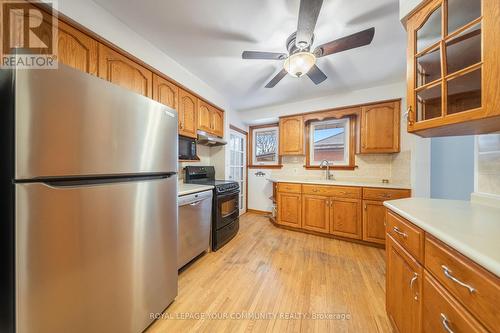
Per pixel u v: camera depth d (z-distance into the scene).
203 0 1.25
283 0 1.24
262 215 3.92
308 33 1.26
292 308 1.35
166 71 1.87
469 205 1.14
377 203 2.40
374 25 1.46
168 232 1.31
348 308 1.35
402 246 1.00
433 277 0.74
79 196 0.80
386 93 2.59
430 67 1.01
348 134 3.11
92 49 1.26
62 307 0.76
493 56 0.68
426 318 0.77
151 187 1.16
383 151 2.62
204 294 1.50
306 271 1.84
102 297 0.90
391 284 1.14
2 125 0.67
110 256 0.93
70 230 0.78
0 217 0.68
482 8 0.70
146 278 1.14
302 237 2.74
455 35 0.82
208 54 1.88
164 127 1.24
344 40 1.30
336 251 2.29
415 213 0.95
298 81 2.48
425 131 1.04
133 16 1.39
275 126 3.94
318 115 3.13
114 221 0.95
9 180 0.66
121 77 1.45
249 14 1.37
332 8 1.29
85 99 0.81
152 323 1.21
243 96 3.03
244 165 4.09
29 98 0.66
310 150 3.43
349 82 2.51
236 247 2.39
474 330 0.53
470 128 0.95
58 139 0.73
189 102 2.24
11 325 0.67
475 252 0.53
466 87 0.89
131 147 1.01
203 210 2.08
